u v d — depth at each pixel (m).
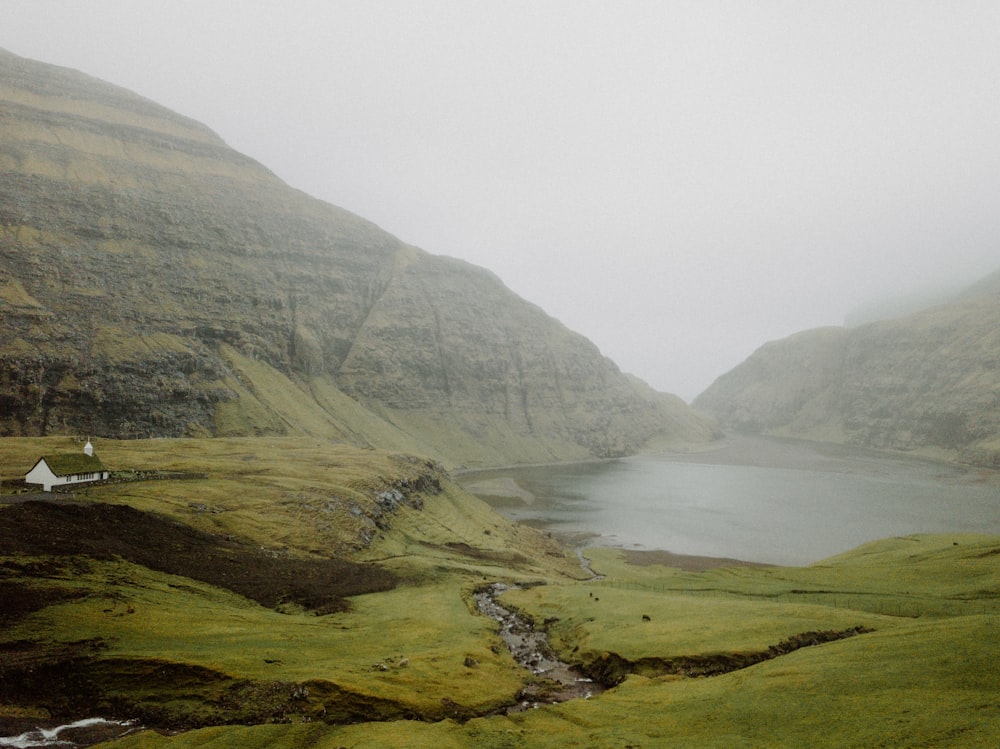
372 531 116.88
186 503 102.19
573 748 36.41
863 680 40.09
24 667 40.88
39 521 72.25
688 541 158.62
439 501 164.00
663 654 55.28
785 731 35.44
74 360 199.50
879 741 31.64
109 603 54.25
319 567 90.00
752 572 99.00
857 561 101.81
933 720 32.41
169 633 50.75
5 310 197.25
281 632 56.84
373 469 154.12
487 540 137.75
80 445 142.00
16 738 34.88
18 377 183.88
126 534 78.00
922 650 43.06
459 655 56.56
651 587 93.38
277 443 182.88
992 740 28.78
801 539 159.50
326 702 42.31
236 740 35.72
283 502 113.00
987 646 40.94
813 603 75.12
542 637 70.69
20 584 53.88
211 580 72.00
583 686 53.75
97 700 40.00
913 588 78.12
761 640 55.88
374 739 36.88
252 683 43.16
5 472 112.12
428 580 94.88
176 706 40.19
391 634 62.84
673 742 36.16
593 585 98.75
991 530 165.62
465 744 37.38
